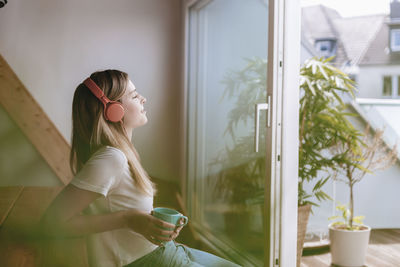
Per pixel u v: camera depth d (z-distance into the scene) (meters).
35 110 3.45
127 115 1.15
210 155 2.96
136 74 3.71
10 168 3.45
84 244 2.21
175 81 3.80
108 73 1.12
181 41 3.68
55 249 2.11
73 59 3.52
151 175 3.81
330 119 2.89
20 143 3.46
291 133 1.96
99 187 0.96
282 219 1.97
